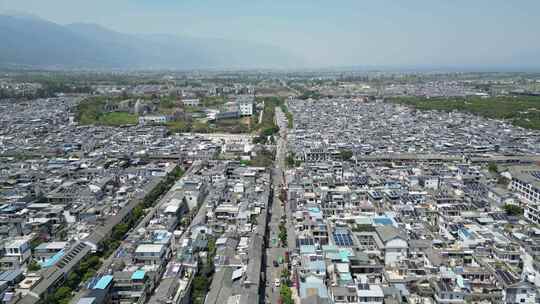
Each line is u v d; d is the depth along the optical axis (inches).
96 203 7755.9
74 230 6673.2
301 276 4950.8
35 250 5910.4
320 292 4645.7
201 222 6801.2
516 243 5753.0
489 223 6707.7
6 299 4606.3
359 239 5910.4
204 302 4805.6
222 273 5182.1
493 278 4904.0
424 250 5516.7
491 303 4594.0
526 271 5113.2
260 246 6013.8
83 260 5713.6
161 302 4512.8
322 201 7485.2
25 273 5393.7
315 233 6230.3
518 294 4574.3
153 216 7298.2
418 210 7190.0
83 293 4589.1
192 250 5757.9
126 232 6929.1
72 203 7785.4
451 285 4714.6
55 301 4790.8
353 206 7386.8
